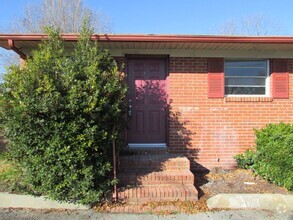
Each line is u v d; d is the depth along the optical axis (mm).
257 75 8031
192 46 7336
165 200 5719
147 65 7836
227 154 7801
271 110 7867
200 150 7746
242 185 6484
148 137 7812
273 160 6465
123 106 6109
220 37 6742
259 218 5145
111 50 7543
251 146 7824
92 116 5305
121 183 6066
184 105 7703
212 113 7758
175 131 7680
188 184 6152
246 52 7785
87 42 6098
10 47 6641
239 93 8008
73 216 5184
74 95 5125
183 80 7695
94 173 5492
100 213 5281
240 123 7812
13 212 5332
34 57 5586
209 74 7723
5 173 6520
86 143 5312
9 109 5348
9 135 5402
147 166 6547
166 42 6855
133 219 5078
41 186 5453
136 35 6605
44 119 5207
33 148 5309
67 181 5336
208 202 5629
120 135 6086
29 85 5094
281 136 6578
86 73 5395
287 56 7871
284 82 7883
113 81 5645
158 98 7840
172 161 6582
